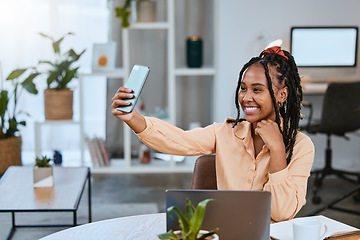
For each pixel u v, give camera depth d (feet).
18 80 16.74
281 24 15.88
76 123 15.57
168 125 6.74
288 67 6.26
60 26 16.74
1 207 9.05
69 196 9.72
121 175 15.71
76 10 16.75
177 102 17.75
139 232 5.92
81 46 16.94
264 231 4.96
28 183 10.52
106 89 17.10
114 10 15.26
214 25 16.35
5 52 16.61
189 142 6.82
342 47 16.12
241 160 6.63
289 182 5.85
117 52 17.20
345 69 16.31
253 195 4.89
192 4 17.33
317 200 13.29
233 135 6.77
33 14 16.55
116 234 5.86
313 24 15.98
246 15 15.76
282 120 6.39
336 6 15.97
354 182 14.06
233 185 6.59
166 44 17.47
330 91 13.92
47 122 15.48
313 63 16.10
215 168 7.38
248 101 6.12
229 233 4.92
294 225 4.88
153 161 16.74
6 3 16.42
